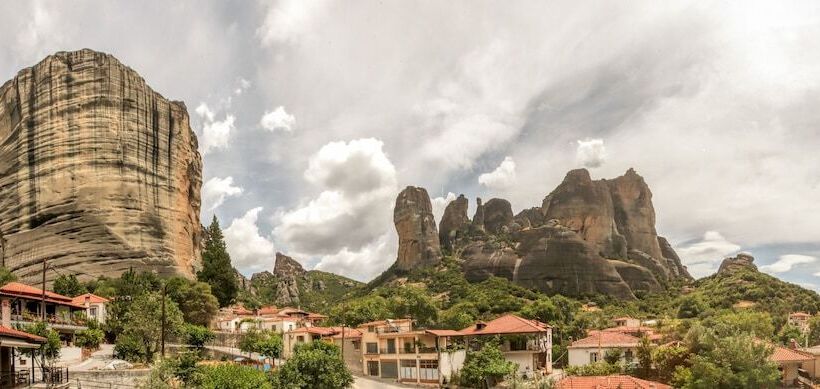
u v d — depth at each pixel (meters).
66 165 158.25
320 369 75.69
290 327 140.75
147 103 172.38
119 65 168.88
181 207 176.88
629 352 89.06
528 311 161.50
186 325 102.56
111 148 161.62
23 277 149.38
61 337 84.81
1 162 165.00
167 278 152.12
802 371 78.94
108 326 96.81
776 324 149.38
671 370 73.56
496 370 82.12
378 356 101.81
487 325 95.81
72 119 161.12
